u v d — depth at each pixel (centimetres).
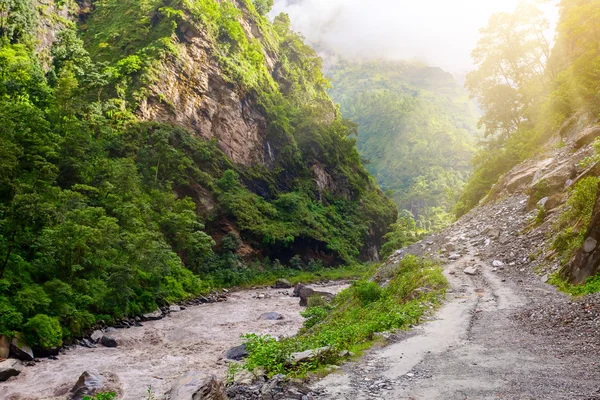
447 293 1873
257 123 8069
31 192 2855
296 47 11450
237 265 5681
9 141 2959
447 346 1095
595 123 3275
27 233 2658
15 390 1638
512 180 3575
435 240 3334
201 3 7750
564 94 4022
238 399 773
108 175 4238
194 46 7312
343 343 1137
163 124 6319
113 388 1638
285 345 1024
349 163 10575
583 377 779
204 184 6234
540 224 2461
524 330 1191
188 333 2742
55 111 4456
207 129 7100
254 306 3925
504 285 1902
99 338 2497
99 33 7419
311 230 7325
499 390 750
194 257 5084
